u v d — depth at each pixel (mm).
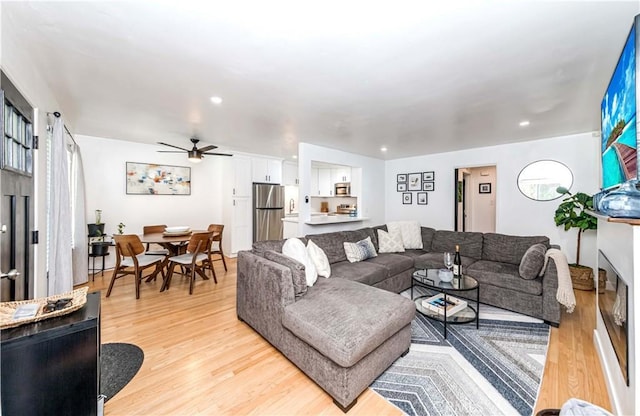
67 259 2590
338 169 6898
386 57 1778
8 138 1567
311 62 1854
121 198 4707
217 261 5367
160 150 5020
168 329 2531
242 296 2654
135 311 2936
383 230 4441
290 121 3201
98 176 4461
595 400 1621
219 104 2670
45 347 1107
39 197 2027
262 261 2355
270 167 6324
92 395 1225
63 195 2562
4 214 1495
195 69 1967
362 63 1862
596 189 3646
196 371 1912
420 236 4543
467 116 2988
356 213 5434
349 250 3641
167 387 1746
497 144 4426
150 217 5043
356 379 1615
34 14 1387
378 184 5852
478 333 2465
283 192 6449
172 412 1545
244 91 2346
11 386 1045
